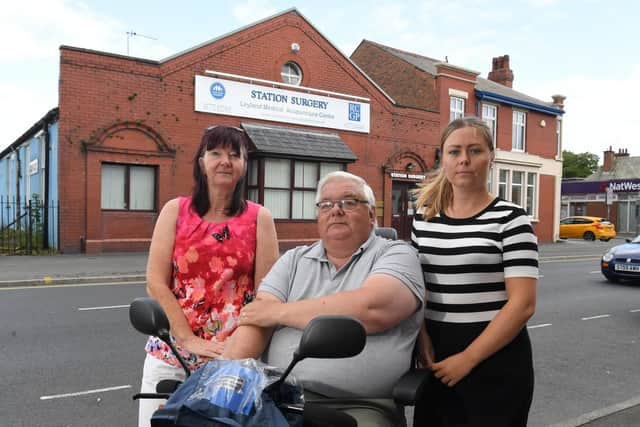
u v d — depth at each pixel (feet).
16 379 16.30
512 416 7.62
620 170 172.96
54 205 52.08
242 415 5.27
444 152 8.14
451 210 8.33
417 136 71.82
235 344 7.27
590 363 19.66
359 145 66.44
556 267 54.90
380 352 7.16
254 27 57.31
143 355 19.01
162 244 8.47
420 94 78.64
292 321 7.00
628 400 15.24
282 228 57.93
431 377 7.78
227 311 8.36
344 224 7.70
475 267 7.68
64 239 47.37
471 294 7.71
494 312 7.68
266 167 57.16
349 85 65.51
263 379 5.80
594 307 31.73
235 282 8.47
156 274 8.37
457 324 7.75
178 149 52.54
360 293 6.97
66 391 15.38
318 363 7.19
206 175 8.55
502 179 84.43
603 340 23.32
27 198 66.95
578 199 157.79
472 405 7.68
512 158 84.12
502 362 7.67
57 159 48.78
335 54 64.08
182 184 52.80
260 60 58.03
